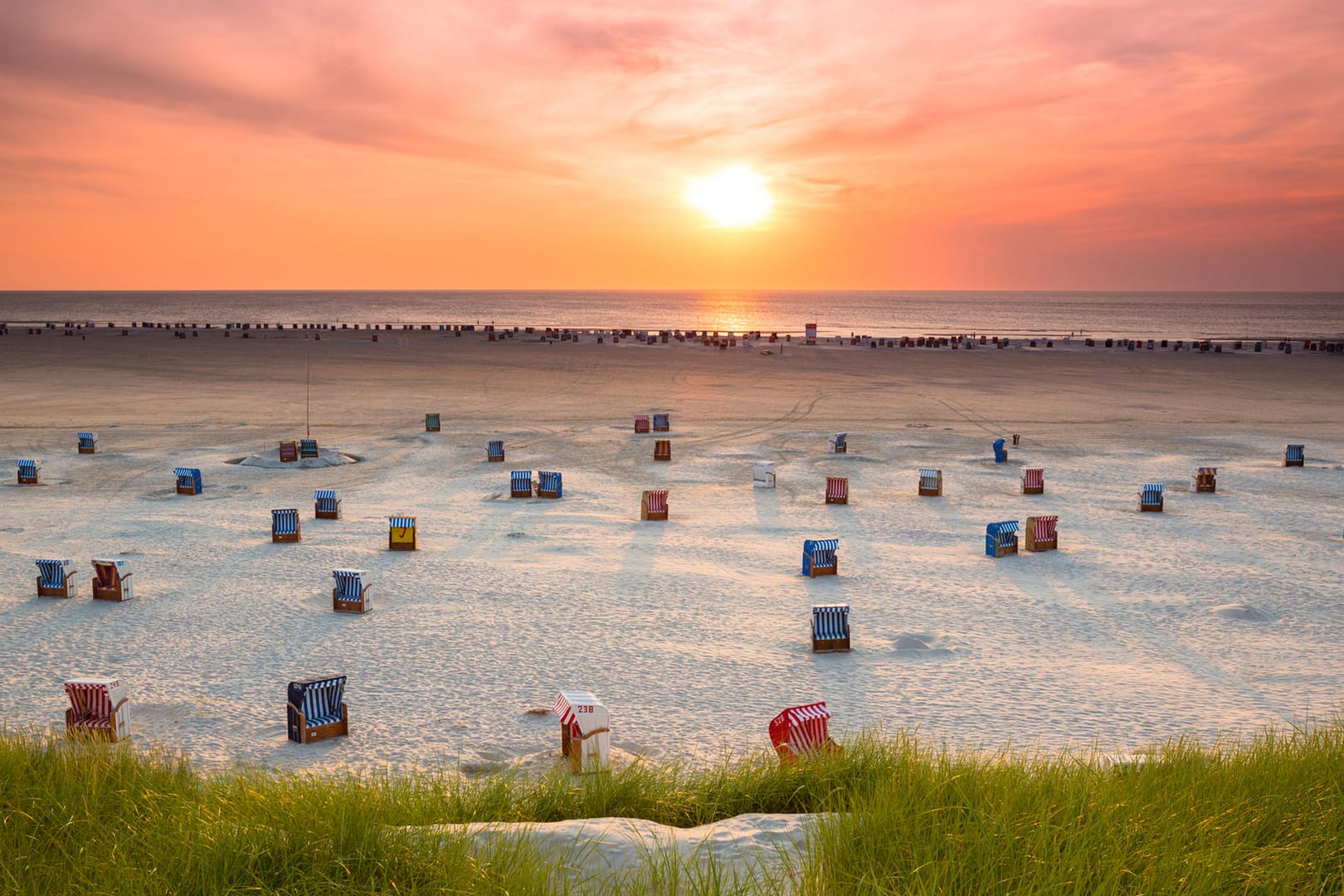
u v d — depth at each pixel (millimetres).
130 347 104000
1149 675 17484
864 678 17312
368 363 89375
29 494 34875
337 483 37750
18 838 6887
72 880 6004
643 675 17391
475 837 6266
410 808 7641
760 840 6352
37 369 80500
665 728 14852
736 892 5238
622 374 81875
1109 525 30984
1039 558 26641
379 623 20453
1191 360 97438
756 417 57312
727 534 29453
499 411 59500
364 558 26156
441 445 46938
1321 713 15492
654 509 31344
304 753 13734
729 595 22891
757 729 14805
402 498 34906
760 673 17562
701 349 109312
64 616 20859
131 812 7492
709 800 8469
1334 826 6312
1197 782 7711
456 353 100188
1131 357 101250
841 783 8492
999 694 16469
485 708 15734
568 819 7695
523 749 13969
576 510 32844
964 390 71875
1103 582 24125
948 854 5578
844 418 57156
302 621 20547
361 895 5613
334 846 6043
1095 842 5746
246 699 16078
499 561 25953
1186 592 23281
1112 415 59094
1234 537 29297
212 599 22188
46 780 8367
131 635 19500
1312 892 5457
